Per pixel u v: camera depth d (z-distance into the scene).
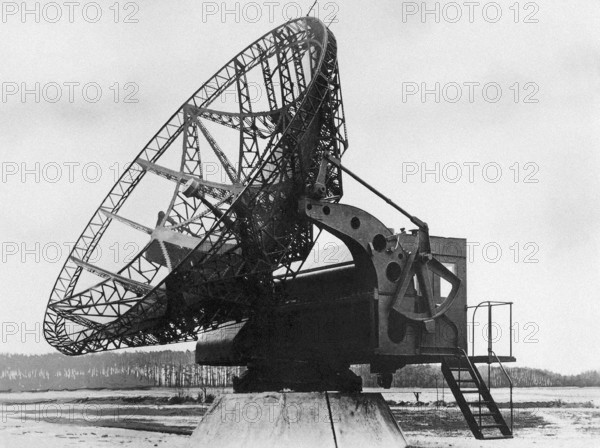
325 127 21.84
